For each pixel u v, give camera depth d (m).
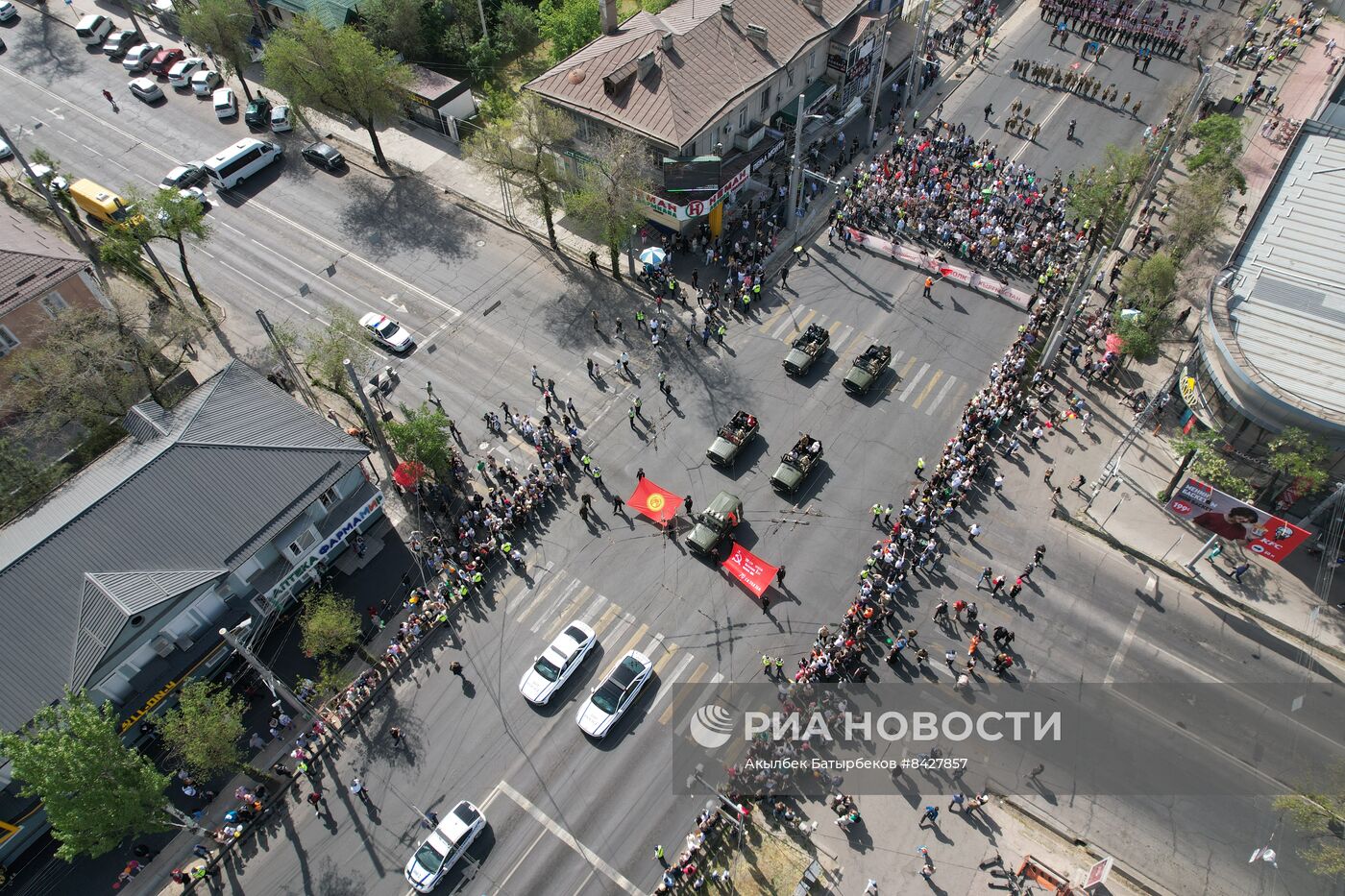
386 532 52.62
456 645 47.41
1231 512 46.00
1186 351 60.12
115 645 40.81
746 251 67.62
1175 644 46.28
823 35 70.50
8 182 76.12
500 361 61.34
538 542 51.47
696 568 50.16
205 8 76.62
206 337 63.44
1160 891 38.19
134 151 79.12
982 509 52.25
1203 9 87.38
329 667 46.88
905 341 61.41
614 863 39.62
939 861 39.22
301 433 49.25
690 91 63.53
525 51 87.56
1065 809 40.72
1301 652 45.78
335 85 71.50
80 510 43.28
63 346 53.06
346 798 42.34
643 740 43.59
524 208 73.06
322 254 69.50
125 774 35.91
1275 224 58.66
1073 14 88.56
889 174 72.56
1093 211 62.69
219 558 44.41
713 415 57.53
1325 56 83.94
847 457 54.94
